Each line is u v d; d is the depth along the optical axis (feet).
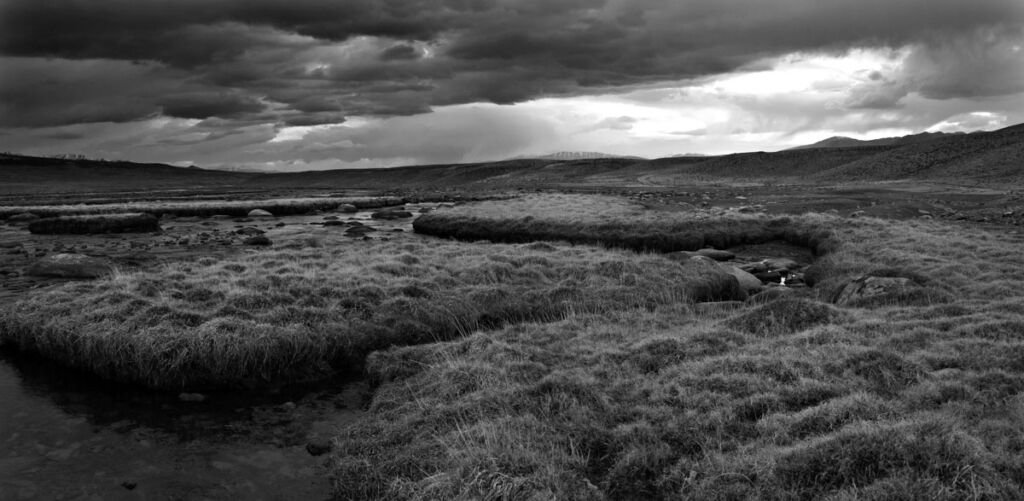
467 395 35.70
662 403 33.27
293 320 49.37
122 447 34.81
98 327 46.73
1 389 43.09
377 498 28.30
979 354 36.24
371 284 59.00
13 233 137.39
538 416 32.83
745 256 97.04
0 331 52.60
